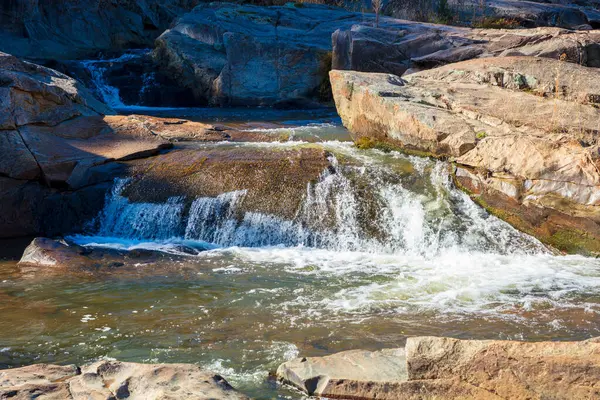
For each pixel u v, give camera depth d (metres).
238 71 18.22
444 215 8.42
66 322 5.92
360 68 15.77
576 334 5.52
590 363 3.96
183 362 5.06
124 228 9.19
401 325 5.77
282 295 6.61
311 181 9.12
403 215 8.55
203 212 9.02
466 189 8.68
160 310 6.21
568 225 7.91
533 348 4.13
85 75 19.12
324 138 11.68
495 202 8.41
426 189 8.80
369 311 6.14
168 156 10.19
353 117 10.63
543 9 20.55
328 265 7.69
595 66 13.99
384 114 9.91
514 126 8.97
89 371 4.19
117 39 24.48
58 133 10.27
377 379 4.43
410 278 7.14
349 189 8.95
